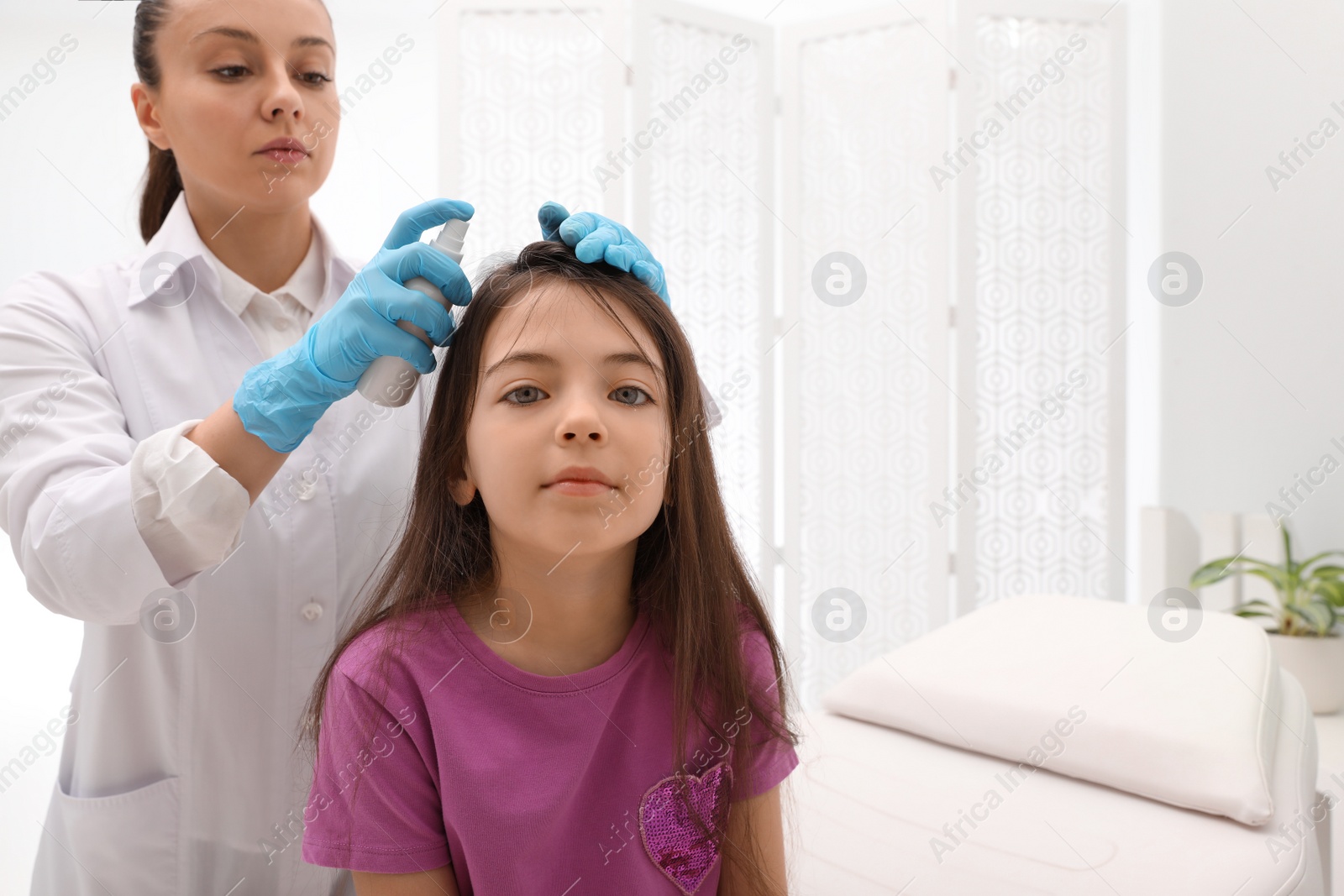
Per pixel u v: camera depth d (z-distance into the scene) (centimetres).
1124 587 257
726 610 82
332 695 75
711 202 246
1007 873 104
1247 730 115
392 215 224
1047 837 109
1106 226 252
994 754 127
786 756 85
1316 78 232
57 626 200
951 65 236
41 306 90
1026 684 130
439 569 80
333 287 104
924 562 247
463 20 236
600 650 79
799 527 265
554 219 85
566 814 74
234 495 77
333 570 94
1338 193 229
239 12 86
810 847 112
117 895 93
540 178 237
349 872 99
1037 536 253
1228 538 240
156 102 91
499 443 70
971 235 241
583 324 71
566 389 70
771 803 84
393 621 77
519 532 70
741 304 253
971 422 244
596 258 75
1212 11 254
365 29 315
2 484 82
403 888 73
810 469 264
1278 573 223
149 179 106
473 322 76
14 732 165
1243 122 248
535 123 236
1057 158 247
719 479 89
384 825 73
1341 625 227
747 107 251
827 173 254
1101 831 108
